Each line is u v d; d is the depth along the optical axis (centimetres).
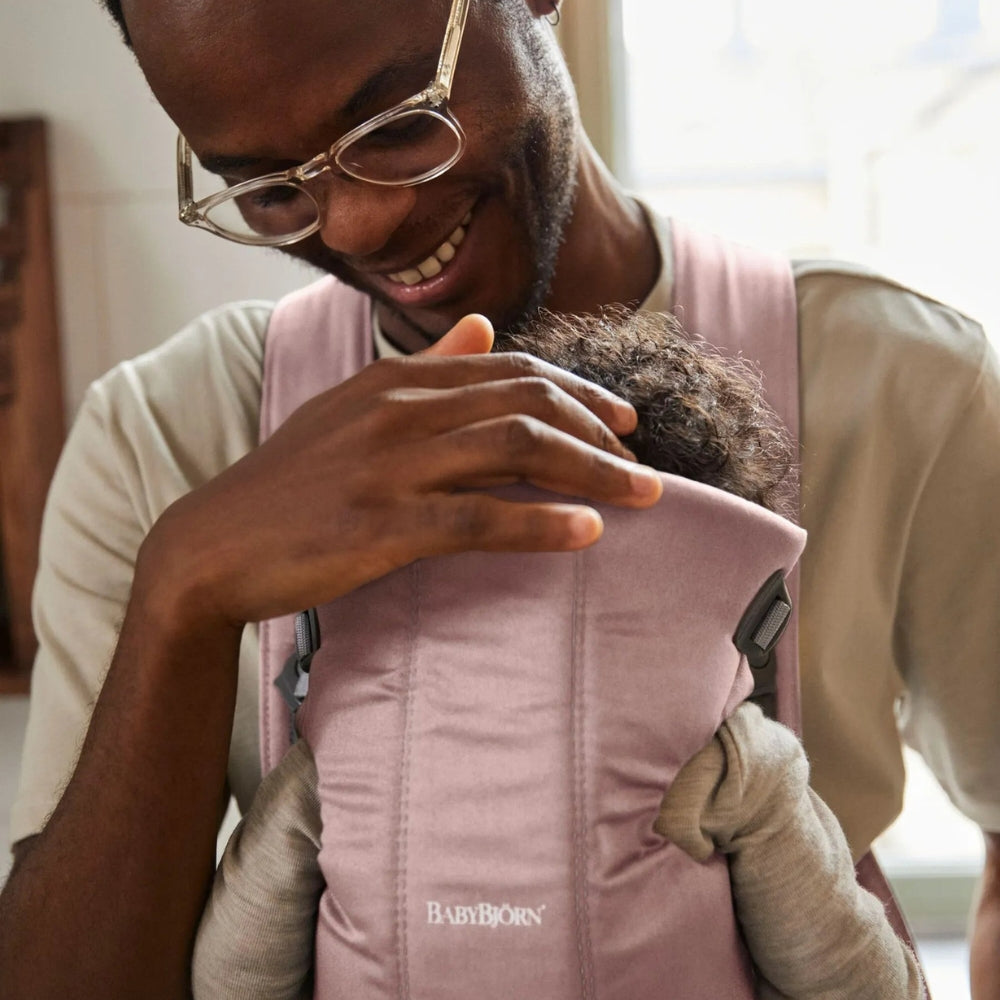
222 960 72
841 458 90
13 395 158
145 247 159
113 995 72
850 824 93
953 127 190
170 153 157
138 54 74
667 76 187
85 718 92
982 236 192
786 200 192
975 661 94
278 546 65
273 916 71
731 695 72
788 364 91
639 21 185
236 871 72
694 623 69
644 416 78
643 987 65
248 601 68
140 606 71
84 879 72
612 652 67
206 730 72
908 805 207
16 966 72
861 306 94
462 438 62
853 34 187
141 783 71
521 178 80
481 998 65
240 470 69
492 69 75
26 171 154
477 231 81
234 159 76
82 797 73
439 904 66
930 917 189
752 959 72
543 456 62
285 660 88
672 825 67
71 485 98
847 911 69
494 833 65
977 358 91
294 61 70
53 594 97
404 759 68
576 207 91
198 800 73
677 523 69
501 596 68
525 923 65
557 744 66
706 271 95
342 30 70
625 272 96
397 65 72
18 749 168
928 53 188
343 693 71
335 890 69
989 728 95
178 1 70
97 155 157
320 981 70
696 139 190
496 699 67
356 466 64
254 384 99
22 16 155
